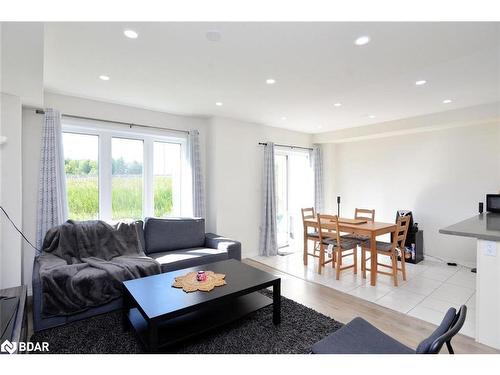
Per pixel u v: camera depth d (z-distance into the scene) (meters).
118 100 3.43
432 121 4.08
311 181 5.80
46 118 2.95
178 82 2.82
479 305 2.14
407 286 3.32
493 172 3.94
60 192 3.04
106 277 2.51
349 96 3.28
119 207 3.67
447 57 2.24
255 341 2.10
